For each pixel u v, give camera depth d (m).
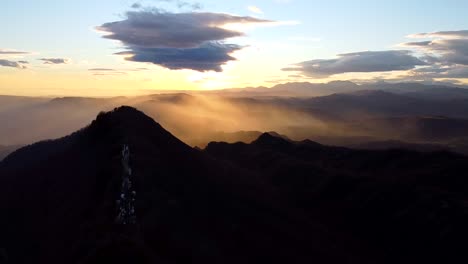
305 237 75.44
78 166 87.25
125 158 76.12
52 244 63.81
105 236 51.50
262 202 85.19
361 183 102.94
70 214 69.00
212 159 102.75
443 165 115.75
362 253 79.06
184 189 73.69
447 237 77.69
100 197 66.69
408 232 82.38
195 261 55.12
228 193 81.31
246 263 60.97
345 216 93.38
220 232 65.75
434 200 89.44
